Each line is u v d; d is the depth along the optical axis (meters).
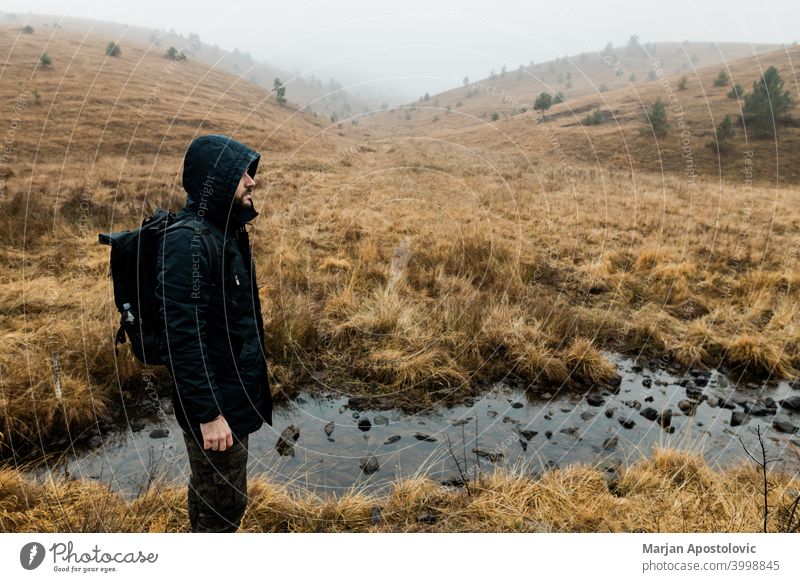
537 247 9.12
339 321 5.66
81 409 3.84
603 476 3.28
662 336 5.59
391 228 10.16
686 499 3.02
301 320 5.31
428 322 5.56
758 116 39.81
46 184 13.16
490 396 4.52
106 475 3.33
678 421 4.14
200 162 1.98
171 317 1.80
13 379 3.95
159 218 1.96
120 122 32.50
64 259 7.04
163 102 40.09
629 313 6.34
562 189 16.64
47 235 7.99
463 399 4.46
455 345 5.14
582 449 3.73
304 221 10.12
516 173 20.06
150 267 1.89
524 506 2.98
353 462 3.55
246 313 2.10
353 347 5.16
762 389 4.73
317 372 4.79
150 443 3.70
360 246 8.38
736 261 8.41
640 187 19.23
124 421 3.95
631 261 8.41
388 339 5.26
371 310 5.75
